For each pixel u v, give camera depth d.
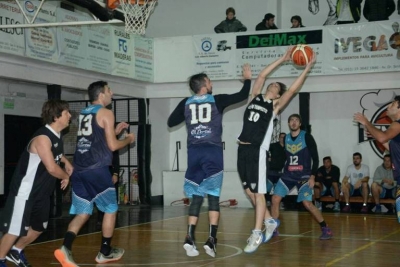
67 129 14.18
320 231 9.02
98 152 5.71
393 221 10.59
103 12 7.97
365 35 12.34
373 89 12.61
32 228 5.23
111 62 12.54
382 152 13.88
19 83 13.69
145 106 14.61
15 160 13.88
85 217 5.73
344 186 12.87
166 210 13.27
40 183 5.05
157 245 7.47
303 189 7.96
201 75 6.19
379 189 12.57
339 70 12.54
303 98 13.38
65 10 11.01
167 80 14.04
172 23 16.14
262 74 6.71
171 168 15.96
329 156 14.04
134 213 12.51
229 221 10.68
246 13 15.49
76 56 11.39
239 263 6.07
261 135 6.29
